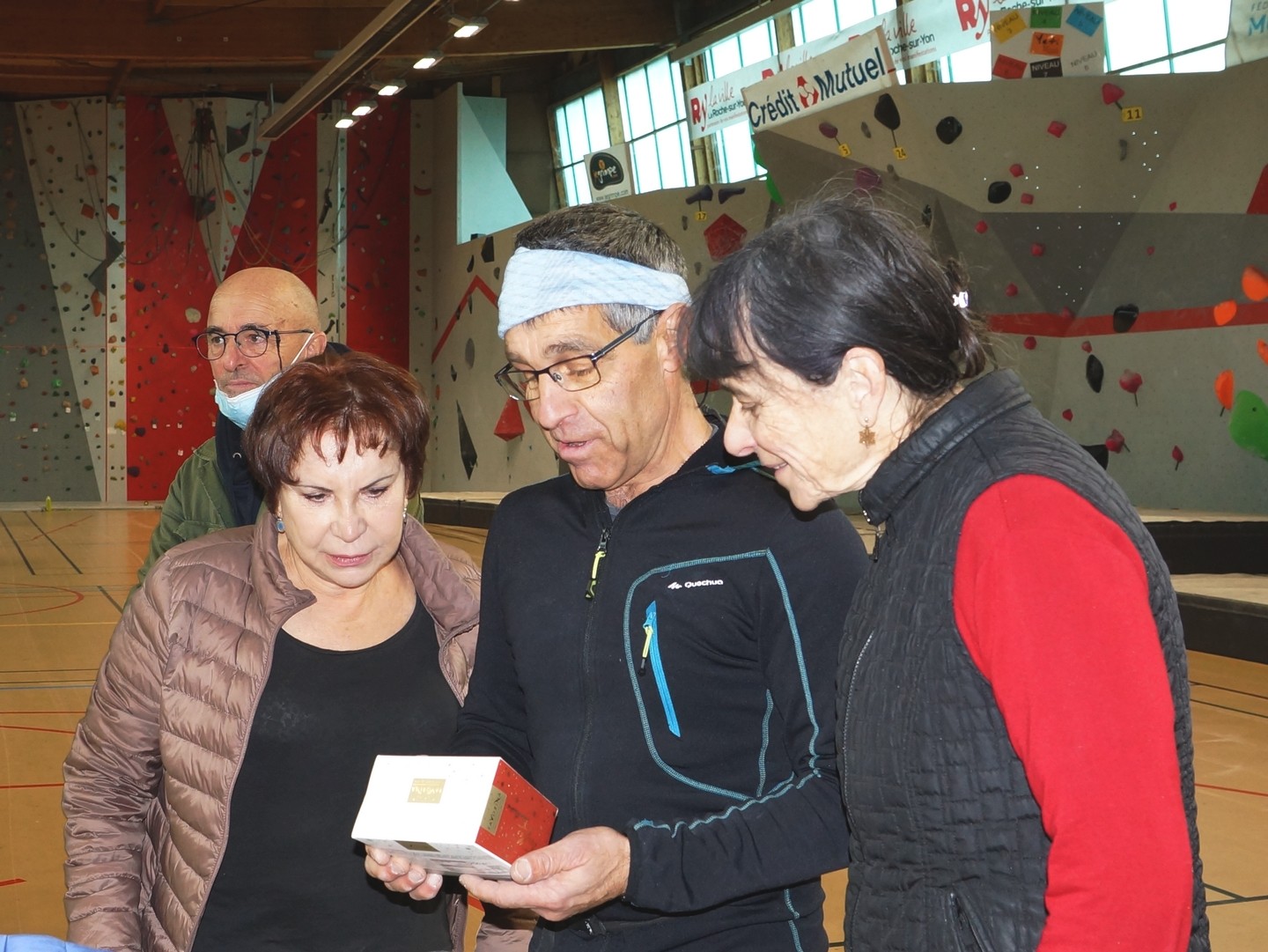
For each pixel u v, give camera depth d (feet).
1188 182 30.58
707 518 4.67
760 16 41.98
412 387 5.07
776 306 3.48
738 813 4.41
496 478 54.95
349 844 5.23
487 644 5.24
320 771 5.20
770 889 4.33
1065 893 3.01
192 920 5.05
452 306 57.82
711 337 3.64
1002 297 33.63
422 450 5.09
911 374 3.49
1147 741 3.00
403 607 5.43
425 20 45.39
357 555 4.96
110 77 53.57
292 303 7.61
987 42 31.14
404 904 5.33
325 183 57.77
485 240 54.19
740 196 42.01
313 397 4.80
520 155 58.59
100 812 5.22
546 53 51.08
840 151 34.14
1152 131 30.78
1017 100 30.86
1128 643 3.05
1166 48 31.71
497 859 4.04
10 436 55.62
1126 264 32.30
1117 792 2.97
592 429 4.63
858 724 3.56
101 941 4.97
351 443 4.80
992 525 3.26
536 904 4.09
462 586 5.43
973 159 31.63
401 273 59.82
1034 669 3.08
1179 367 31.42
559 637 4.84
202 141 56.18
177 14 45.47
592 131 55.47
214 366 7.59
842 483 3.71
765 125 35.70
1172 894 2.93
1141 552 3.20
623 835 4.35
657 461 4.84
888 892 3.52
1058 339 33.94
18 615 25.96
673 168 50.47
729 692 4.66
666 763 4.64
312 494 4.88
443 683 5.47
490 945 5.62
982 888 3.29
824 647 4.48
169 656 5.14
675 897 4.26
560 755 4.79
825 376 3.50
